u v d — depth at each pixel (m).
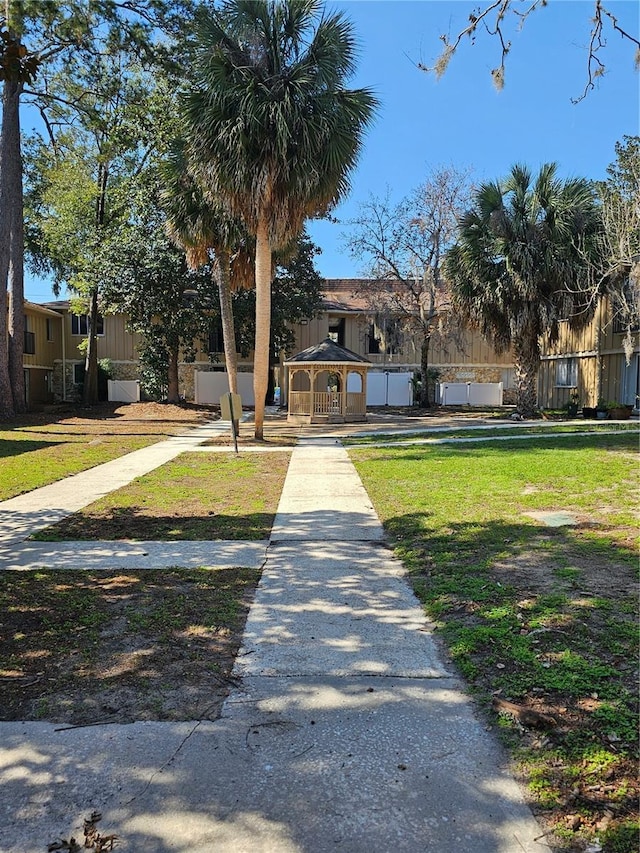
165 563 5.51
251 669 3.44
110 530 6.78
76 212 25.53
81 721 2.92
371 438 16.41
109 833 2.18
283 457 12.73
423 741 2.71
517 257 19.92
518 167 20.77
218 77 12.44
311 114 12.81
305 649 3.69
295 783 2.44
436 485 8.87
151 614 4.27
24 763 2.60
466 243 21.02
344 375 22.33
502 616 4.01
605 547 5.51
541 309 20.53
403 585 4.84
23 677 3.36
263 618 4.19
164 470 11.18
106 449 14.31
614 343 22.97
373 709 2.99
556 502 7.44
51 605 4.44
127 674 3.38
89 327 27.81
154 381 28.16
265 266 14.77
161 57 18.81
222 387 32.03
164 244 23.02
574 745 2.63
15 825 2.23
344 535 6.43
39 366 31.34
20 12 16.75
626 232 16.66
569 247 19.98
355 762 2.57
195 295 26.00
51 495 8.85
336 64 12.98
